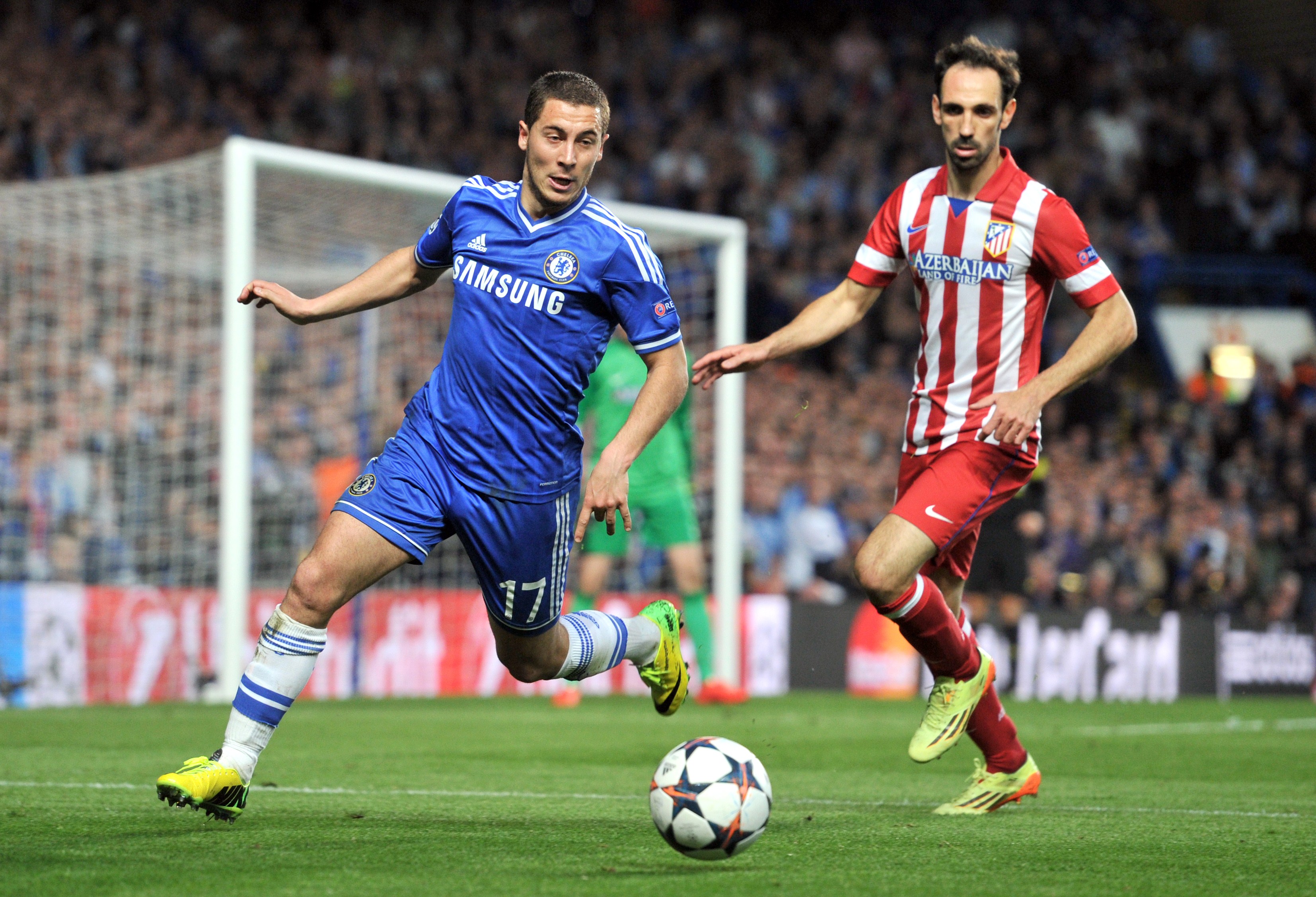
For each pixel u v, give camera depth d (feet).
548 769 68.80
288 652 43.70
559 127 42.80
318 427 147.84
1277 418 218.59
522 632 46.91
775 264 220.64
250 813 49.55
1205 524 191.42
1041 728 109.60
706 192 221.66
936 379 51.72
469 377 44.32
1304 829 49.47
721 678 131.54
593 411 115.03
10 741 80.33
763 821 38.52
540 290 43.83
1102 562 181.47
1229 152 270.05
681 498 119.24
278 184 126.41
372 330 138.72
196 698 125.29
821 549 168.86
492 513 44.60
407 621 136.05
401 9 228.84
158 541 136.46
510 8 239.91
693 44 254.68
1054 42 281.54
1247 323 239.09
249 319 112.57
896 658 159.74
